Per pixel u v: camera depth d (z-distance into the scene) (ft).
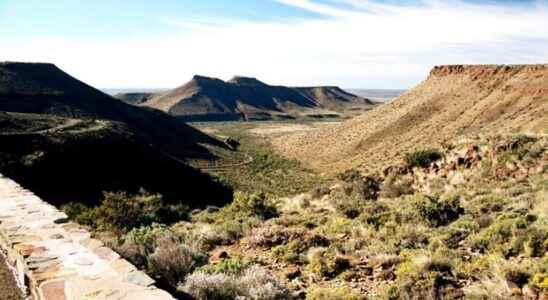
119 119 360.69
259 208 55.77
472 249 29.14
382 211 46.83
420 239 32.50
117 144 177.78
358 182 69.92
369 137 266.98
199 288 20.39
